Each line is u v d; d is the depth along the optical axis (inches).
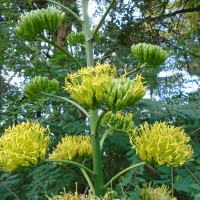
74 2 250.7
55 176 127.7
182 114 131.0
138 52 104.3
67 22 249.9
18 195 138.9
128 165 144.4
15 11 241.8
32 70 187.9
